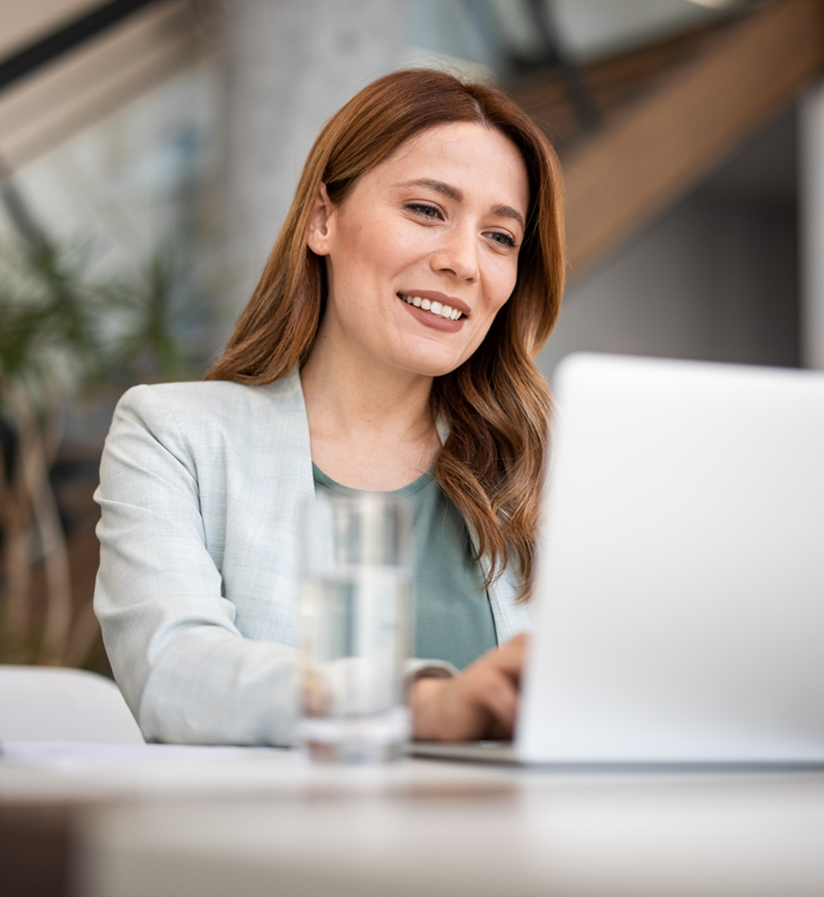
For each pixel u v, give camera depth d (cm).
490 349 155
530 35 436
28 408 356
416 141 140
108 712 133
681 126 451
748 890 32
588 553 59
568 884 31
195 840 36
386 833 38
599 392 59
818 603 62
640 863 35
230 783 53
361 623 61
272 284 148
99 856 36
